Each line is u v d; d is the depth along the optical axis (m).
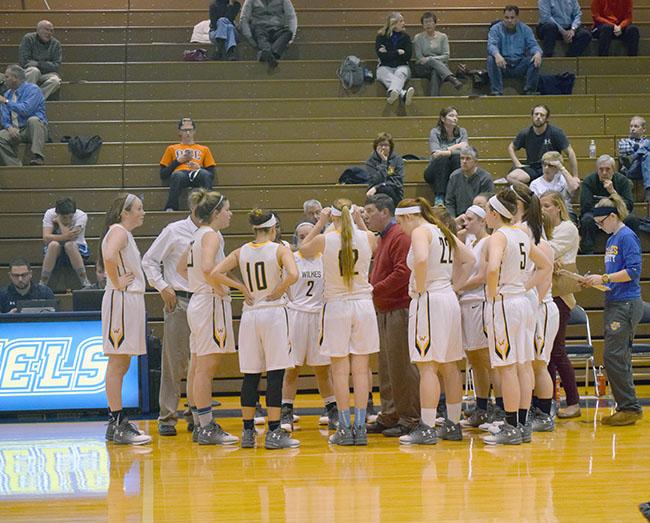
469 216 12.84
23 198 17.50
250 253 11.25
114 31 23.52
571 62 23.05
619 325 12.70
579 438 11.63
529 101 21.89
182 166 19.25
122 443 11.66
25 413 14.30
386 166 18.72
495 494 8.38
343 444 11.31
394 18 22.06
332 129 21.23
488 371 12.69
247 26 22.73
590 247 18.30
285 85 22.20
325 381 12.98
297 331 12.75
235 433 12.62
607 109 21.94
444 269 11.32
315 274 12.83
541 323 12.05
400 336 11.92
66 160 20.03
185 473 9.63
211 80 22.31
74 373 14.46
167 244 12.46
